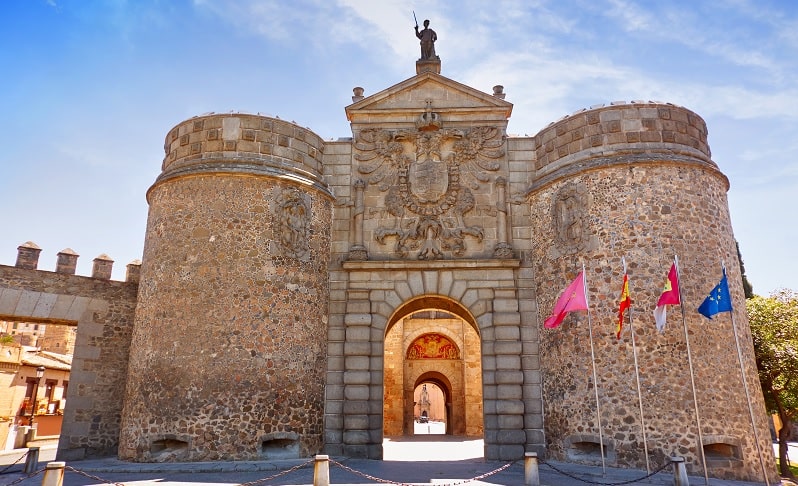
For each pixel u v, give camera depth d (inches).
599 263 738.2
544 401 765.9
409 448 1020.5
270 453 705.0
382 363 796.0
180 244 753.0
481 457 832.3
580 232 761.0
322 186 837.2
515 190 848.3
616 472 644.1
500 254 810.2
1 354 1274.6
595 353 716.0
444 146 869.2
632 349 693.3
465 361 1434.5
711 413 661.3
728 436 657.0
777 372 860.0
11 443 1213.7
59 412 1487.5
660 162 743.7
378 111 882.1
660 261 711.1
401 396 1421.0
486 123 876.0
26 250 815.1
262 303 740.7
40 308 802.8
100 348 823.7
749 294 1413.6
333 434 767.7
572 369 732.0
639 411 671.8
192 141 804.0
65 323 856.3
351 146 877.2
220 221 754.8
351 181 863.7
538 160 850.8
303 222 800.9
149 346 730.8
